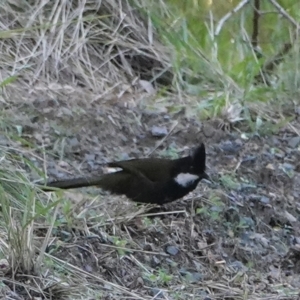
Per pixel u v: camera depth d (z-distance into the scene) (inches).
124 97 509.4
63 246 339.9
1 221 335.3
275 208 412.8
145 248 357.4
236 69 555.8
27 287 304.8
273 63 581.3
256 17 601.9
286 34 602.9
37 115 450.9
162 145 456.8
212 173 430.6
